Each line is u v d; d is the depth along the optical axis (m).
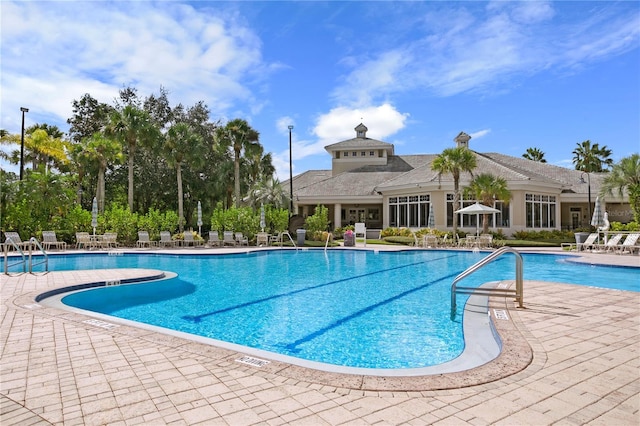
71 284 9.55
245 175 42.38
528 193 28.67
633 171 22.80
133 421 2.89
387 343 6.13
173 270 14.90
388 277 13.26
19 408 3.11
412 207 30.69
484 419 2.92
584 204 33.81
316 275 13.74
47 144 32.78
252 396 3.32
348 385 3.55
